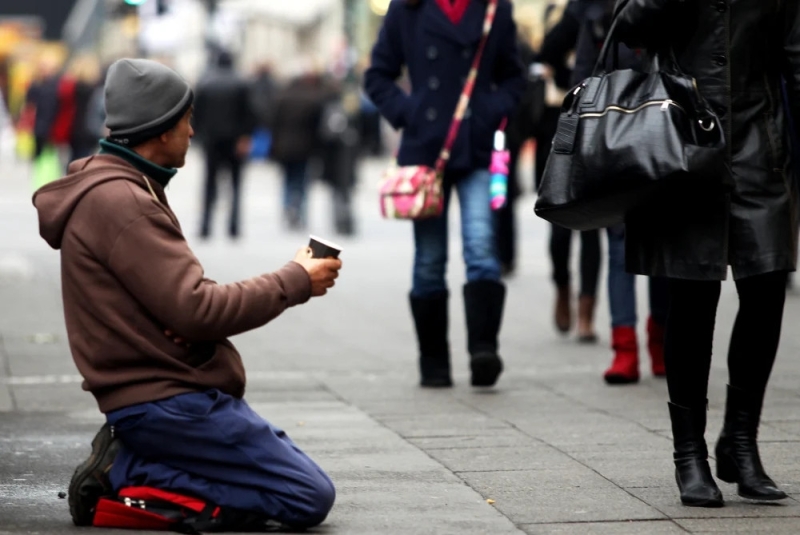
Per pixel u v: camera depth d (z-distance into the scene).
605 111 10.68
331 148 43.09
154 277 9.96
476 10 17.11
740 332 11.30
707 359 11.23
